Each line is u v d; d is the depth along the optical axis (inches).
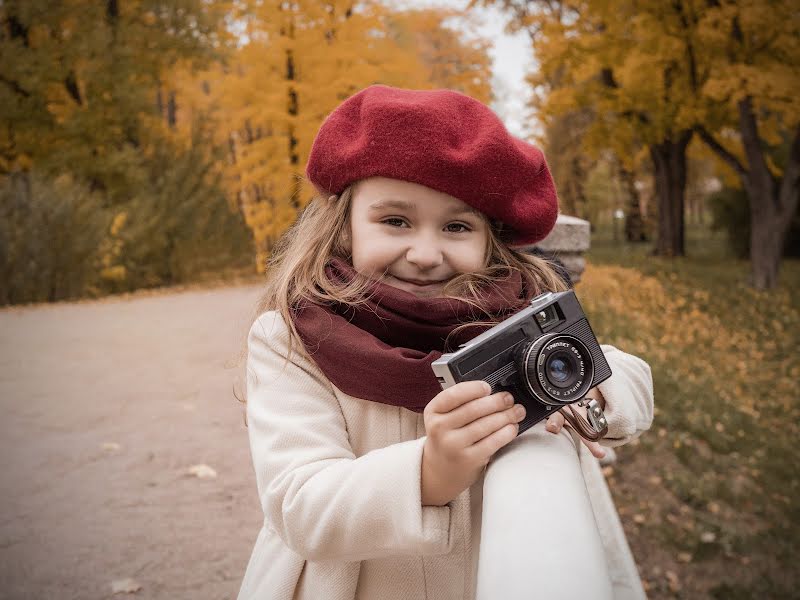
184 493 151.9
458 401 31.1
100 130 679.1
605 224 2020.2
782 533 171.3
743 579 154.2
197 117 780.0
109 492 152.4
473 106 42.9
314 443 39.8
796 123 501.7
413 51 669.9
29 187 588.1
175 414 209.8
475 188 41.2
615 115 659.4
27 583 115.6
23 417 207.6
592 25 577.9
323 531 35.0
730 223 759.7
